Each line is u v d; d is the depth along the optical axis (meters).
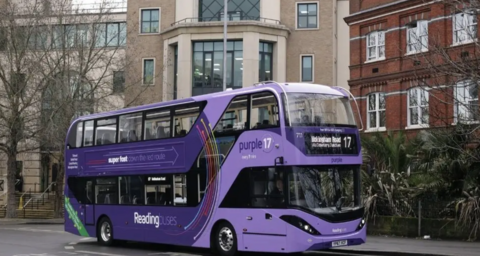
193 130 17.62
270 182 15.12
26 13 36.31
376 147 23.38
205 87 44.56
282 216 14.71
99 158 21.20
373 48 33.72
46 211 40.22
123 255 17.58
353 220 15.28
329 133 15.42
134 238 19.45
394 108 31.62
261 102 15.70
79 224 21.91
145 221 19.03
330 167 15.32
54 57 36.75
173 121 18.39
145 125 19.41
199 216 17.11
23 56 35.75
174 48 46.69
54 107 35.03
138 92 41.06
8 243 21.84
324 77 46.22
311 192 14.83
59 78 35.22
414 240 20.12
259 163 15.45
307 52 46.50
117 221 20.22
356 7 34.88
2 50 36.22
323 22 46.56
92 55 38.03
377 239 20.52
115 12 48.41
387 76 32.16
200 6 46.75
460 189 20.59
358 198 15.63
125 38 43.59
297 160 14.70
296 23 46.81
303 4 46.94
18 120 35.50
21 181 50.66
